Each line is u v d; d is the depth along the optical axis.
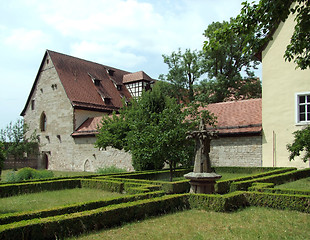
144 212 7.70
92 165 27.88
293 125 17.97
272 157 18.42
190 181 9.95
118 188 12.55
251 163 19.16
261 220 7.28
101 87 34.16
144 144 14.26
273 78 19.09
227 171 19.66
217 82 28.88
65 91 30.34
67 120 30.39
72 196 11.73
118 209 7.15
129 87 37.06
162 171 18.75
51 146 32.34
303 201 8.16
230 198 8.42
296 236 5.98
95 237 6.11
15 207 9.61
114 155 26.09
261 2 6.80
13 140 32.06
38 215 6.79
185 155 14.18
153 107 18.39
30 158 33.72
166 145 14.05
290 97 18.28
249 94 31.83
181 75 31.66
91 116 31.28
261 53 20.00
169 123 14.22
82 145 28.98
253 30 7.34
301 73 18.02
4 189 12.34
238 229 6.49
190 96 31.55
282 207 8.47
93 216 6.63
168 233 6.29
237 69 31.98
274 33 19.36
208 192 9.66
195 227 6.72
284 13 6.90
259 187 10.18
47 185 13.81
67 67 33.09
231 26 7.48
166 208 8.29
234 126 20.12
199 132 9.91
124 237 6.07
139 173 17.81
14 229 5.50
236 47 30.42
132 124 16.25
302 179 15.39
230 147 20.16
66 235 6.14
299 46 8.24
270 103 18.98
